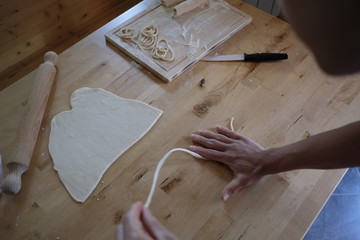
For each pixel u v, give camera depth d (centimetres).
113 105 80
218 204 66
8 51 153
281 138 76
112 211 65
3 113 78
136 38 93
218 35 94
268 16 102
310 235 129
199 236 62
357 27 23
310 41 27
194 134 76
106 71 88
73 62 89
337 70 28
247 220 65
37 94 78
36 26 156
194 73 88
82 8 169
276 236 63
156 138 75
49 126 77
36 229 62
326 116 80
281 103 82
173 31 95
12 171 67
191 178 70
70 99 81
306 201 67
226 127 78
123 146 73
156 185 68
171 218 64
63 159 71
